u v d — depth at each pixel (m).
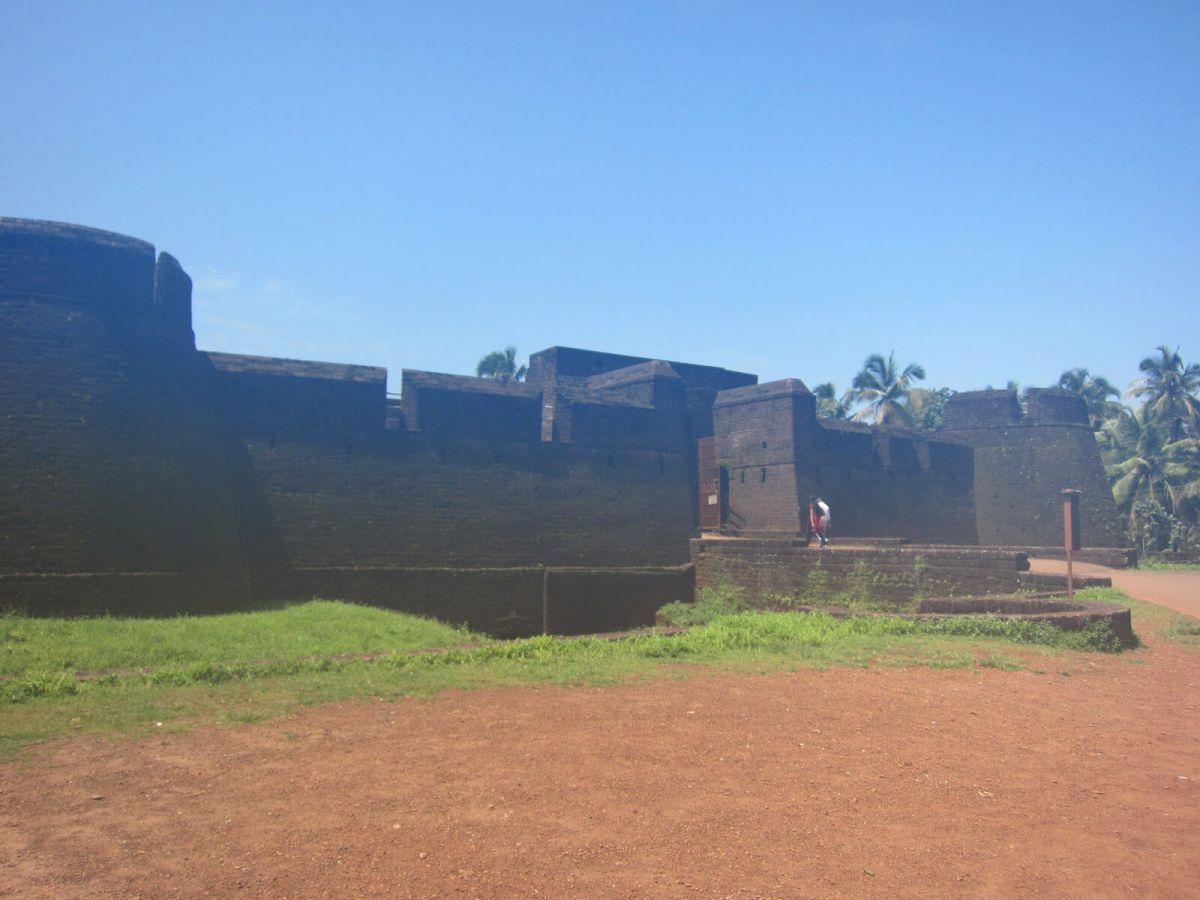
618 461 26.97
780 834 5.33
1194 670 10.74
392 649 12.86
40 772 6.23
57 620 14.07
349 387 22.38
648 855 4.98
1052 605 13.85
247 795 5.78
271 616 16.17
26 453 15.58
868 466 33.34
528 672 10.02
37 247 17.09
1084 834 5.46
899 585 20.25
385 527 22.16
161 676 9.62
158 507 16.83
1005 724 7.97
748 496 31.17
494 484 24.22
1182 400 46.19
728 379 36.62
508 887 4.55
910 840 5.30
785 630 13.31
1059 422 36.75
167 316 19.20
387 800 5.71
